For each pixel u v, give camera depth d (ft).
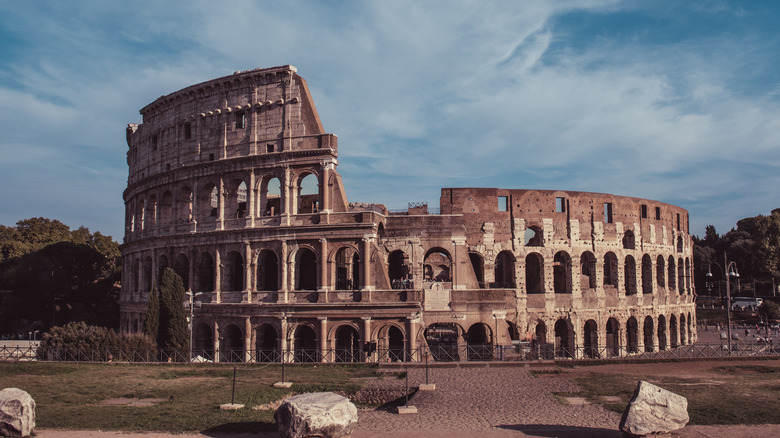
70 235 553.64
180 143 311.68
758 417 121.80
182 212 309.22
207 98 303.27
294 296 270.46
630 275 371.56
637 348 354.33
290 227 270.67
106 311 465.88
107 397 153.28
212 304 280.72
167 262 311.06
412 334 256.32
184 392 159.84
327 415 102.06
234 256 292.61
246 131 290.35
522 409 138.62
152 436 112.88
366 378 183.93
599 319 341.41
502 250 328.08
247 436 113.29
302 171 277.23
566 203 342.64
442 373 190.39
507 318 318.45
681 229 421.59
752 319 500.33
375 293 260.83
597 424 121.70
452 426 122.31
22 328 417.49
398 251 311.27
